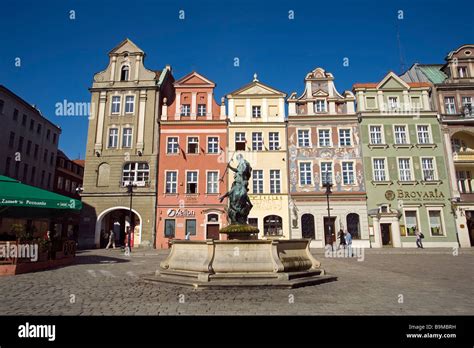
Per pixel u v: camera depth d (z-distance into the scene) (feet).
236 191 40.19
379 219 103.09
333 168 107.96
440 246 101.96
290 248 34.88
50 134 170.30
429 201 105.19
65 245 53.98
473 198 106.22
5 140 135.54
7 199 40.88
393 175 107.04
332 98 113.39
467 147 114.73
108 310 21.58
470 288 30.17
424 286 31.22
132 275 39.22
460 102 112.57
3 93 134.51
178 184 107.76
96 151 109.70
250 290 28.27
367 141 109.40
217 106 114.73
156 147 110.32
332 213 104.58
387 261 61.26
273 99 114.21
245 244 32.24
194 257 33.35
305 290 28.66
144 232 104.01
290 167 108.27
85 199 106.73
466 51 117.19
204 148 110.73
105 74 117.91
